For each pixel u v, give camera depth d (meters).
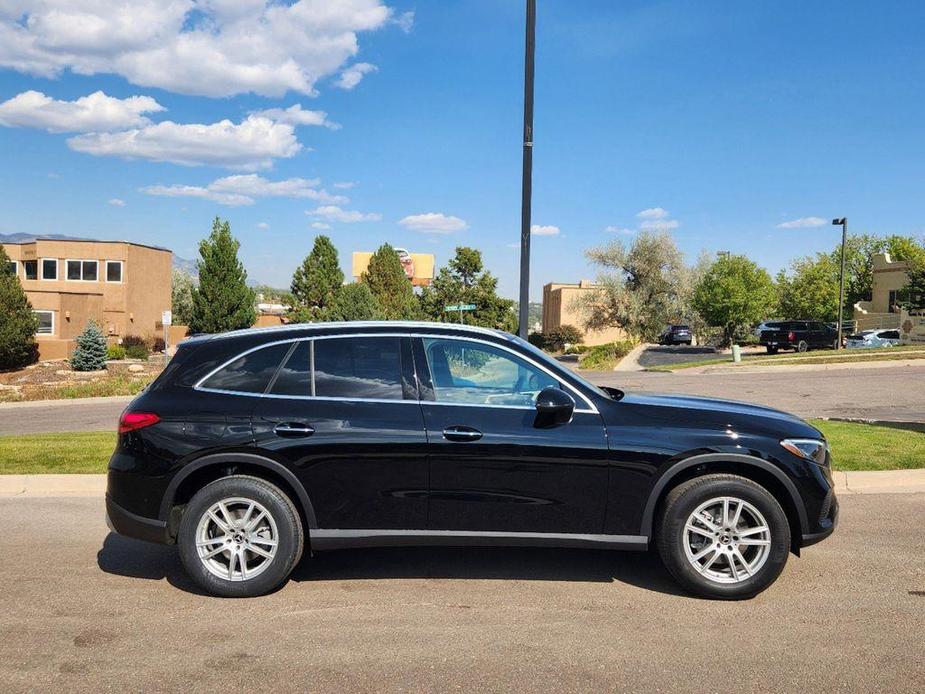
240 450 4.57
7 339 32.19
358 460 4.56
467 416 4.61
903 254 63.75
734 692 3.36
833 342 38.12
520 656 3.73
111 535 5.98
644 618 4.24
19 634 4.01
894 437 9.46
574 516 4.59
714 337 54.19
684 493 4.55
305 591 4.69
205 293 36.56
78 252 46.22
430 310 46.47
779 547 4.50
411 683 3.44
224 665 3.63
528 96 8.97
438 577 4.96
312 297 41.31
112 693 3.34
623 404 4.74
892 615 4.29
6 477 7.52
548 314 80.75
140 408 4.70
